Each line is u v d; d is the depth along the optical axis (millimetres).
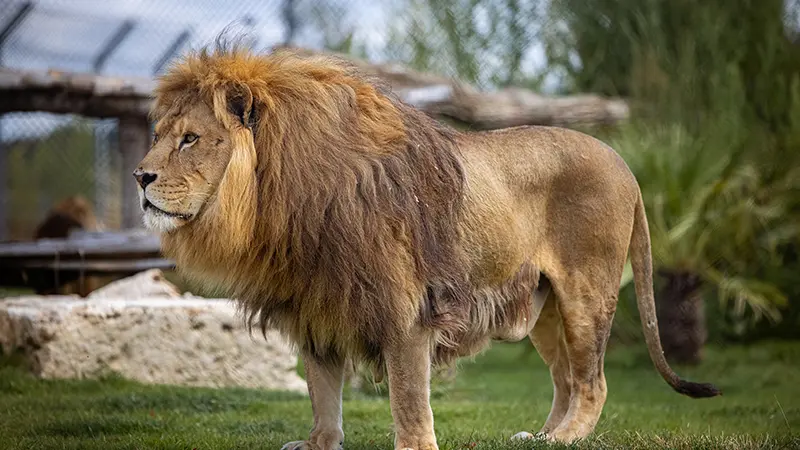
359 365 10914
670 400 20016
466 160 11086
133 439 12047
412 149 10242
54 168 31141
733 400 19844
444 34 33812
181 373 17312
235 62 9852
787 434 12836
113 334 17156
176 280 23906
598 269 12109
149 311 17312
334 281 9633
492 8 34719
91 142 31359
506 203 11305
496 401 19234
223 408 15188
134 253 21703
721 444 11289
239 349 17562
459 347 11148
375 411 15875
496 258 11164
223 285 10141
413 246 9914
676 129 27469
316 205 9539
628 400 20062
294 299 9922
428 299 10109
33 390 15867
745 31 32062
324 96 9820
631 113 30031
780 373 24719
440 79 26578
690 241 25922
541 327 12797
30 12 24141
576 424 11969
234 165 9484
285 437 12562
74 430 12578
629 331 28297
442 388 19984
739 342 32562
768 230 27500
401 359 9953
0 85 21984
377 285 9688
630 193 12508
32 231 30859
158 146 9695
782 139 28578
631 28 34312
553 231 11977
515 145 11750
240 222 9484
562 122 28938
